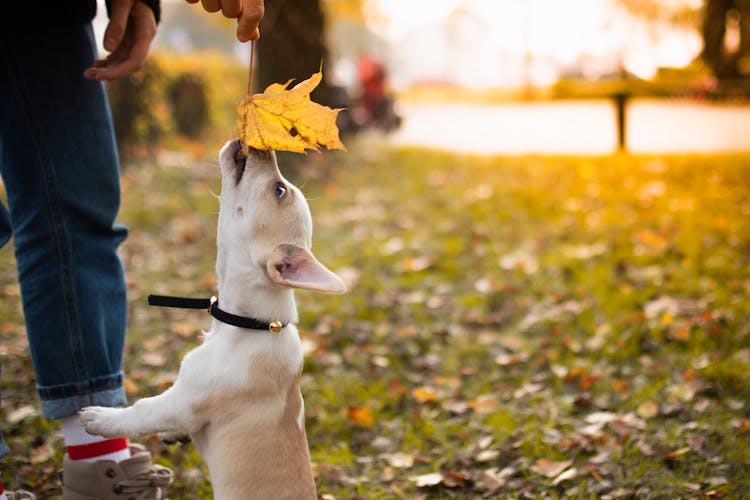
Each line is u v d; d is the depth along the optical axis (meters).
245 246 2.56
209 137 13.82
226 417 2.47
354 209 8.83
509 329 5.28
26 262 2.78
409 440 3.80
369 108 17.52
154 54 12.29
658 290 5.71
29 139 2.76
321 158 11.55
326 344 4.93
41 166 2.76
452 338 5.15
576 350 4.80
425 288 6.09
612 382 4.31
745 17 28.45
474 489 3.41
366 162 12.07
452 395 4.29
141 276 6.34
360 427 3.92
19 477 3.31
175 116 13.20
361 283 6.14
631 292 5.62
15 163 2.78
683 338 4.82
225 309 2.59
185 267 6.62
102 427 2.50
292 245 2.53
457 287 6.14
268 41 10.77
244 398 2.47
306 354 4.71
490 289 5.95
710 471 3.45
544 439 3.75
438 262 6.67
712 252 6.57
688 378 4.30
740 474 3.41
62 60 2.81
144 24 2.99
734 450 3.57
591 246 7.01
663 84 31.59
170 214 8.30
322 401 4.16
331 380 4.45
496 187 9.99
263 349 2.53
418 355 4.89
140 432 2.50
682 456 3.54
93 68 2.80
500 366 4.70
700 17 33.06
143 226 7.92
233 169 2.63
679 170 10.95
